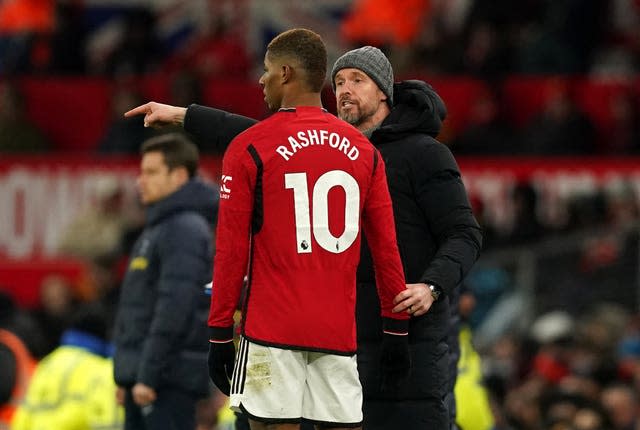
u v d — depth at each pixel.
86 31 74.19
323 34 73.50
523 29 68.69
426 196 24.20
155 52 71.62
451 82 64.88
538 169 57.59
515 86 64.94
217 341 21.75
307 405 21.89
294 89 22.30
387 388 23.36
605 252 53.06
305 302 21.64
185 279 29.62
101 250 58.59
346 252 21.98
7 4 71.88
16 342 38.31
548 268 53.38
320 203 21.81
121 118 63.66
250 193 21.75
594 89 64.69
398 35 68.62
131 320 30.30
